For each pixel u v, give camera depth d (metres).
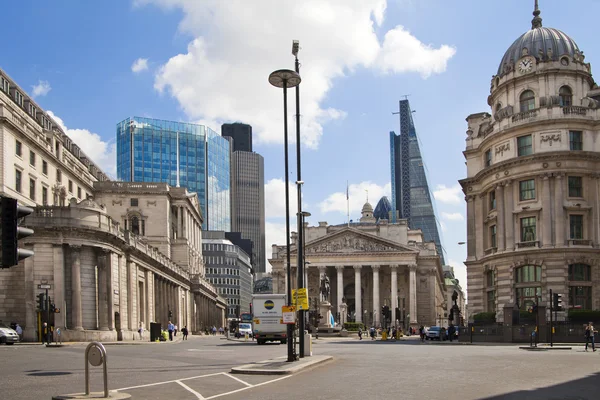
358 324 102.06
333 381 23.14
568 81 73.56
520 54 76.62
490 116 84.19
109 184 110.06
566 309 67.44
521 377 24.48
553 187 70.25
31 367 29.03
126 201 110.94
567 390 20.42
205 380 23.59
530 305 70.12
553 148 70.56
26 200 69.44
